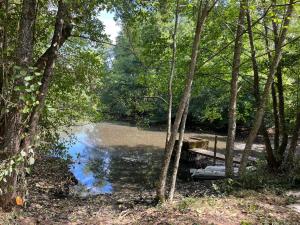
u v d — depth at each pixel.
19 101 6.65
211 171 14.16
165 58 11.66
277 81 12.77
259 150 20.97
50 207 8.13
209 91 21.36
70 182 12.07
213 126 31.86
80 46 10.84
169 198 8.16
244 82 13.38
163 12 9.31
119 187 12.33
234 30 11.76
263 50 12.98
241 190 9.19
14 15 7.82
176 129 7.88
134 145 22.22
